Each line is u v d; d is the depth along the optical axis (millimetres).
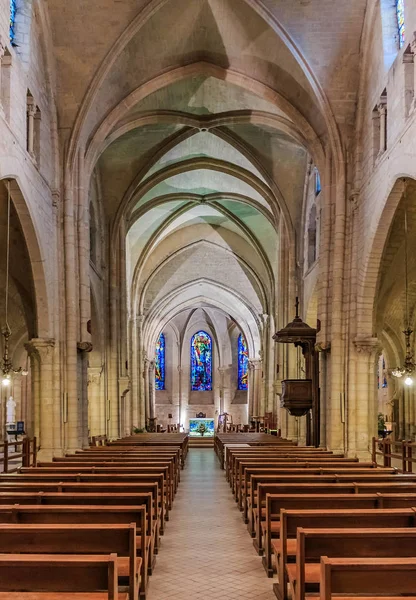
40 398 20234
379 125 18891
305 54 20594
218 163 31969
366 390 20453
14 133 15656
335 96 20953
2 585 5059
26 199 17047
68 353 20828
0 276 22938
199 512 14109
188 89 25234
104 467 13336
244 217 39656
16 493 8672
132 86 22891
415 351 29781
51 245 20281
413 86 15719
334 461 15344
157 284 48562
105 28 20375
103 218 30969
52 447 20047
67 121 21156
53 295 20359
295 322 23422
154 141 28922
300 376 31109
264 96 23141
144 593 7836
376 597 5031
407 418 30969
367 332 20219
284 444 24578
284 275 32031
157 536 10375
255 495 11680
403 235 20609
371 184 19016
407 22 15820
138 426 41750
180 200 37344
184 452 27422
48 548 6262
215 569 9266
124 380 31797
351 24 20125
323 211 22188
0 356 30516
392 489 9750
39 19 19109
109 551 6340
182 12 20594
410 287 25609
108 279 31297
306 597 6438
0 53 14742
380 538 6137
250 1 19750
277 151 29344
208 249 47750
